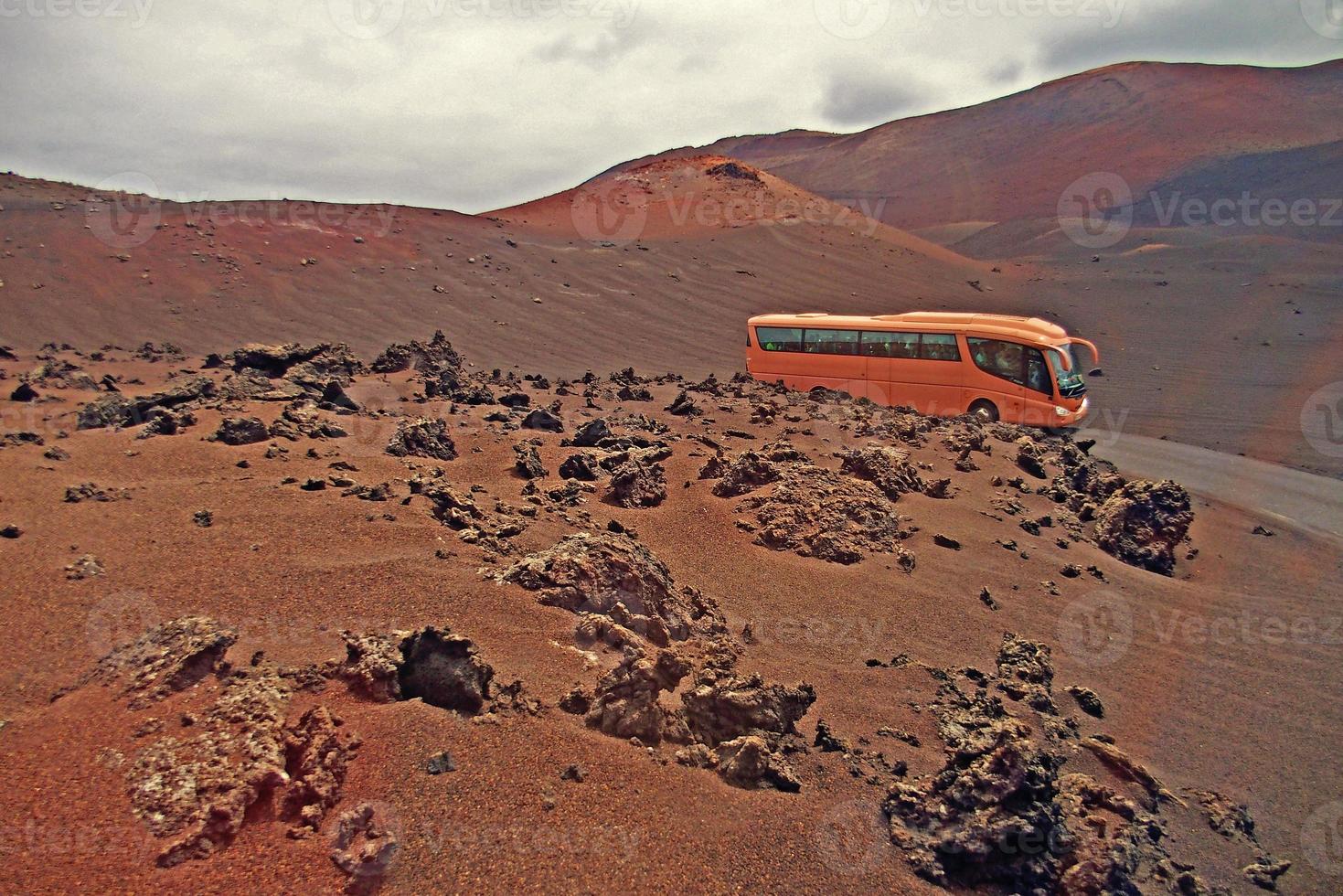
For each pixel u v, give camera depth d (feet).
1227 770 26.25
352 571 24.08
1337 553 47.88
